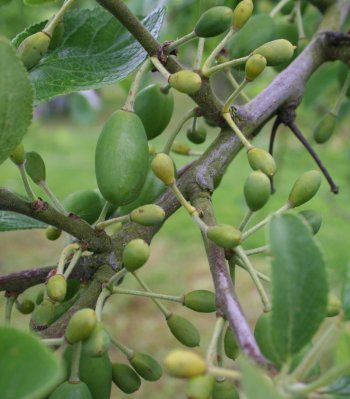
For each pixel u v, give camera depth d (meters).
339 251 1.22
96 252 0.24
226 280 0.20
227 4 0.38
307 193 0.23
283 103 0.30
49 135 2.15
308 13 0.43
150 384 0.87
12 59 0.19
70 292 0.26
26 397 0.15
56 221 0.23
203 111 0.26
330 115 0.34
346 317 0.18
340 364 0.17
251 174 0.22
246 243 1.24
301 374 0.16
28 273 0.25
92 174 2.04
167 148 0.28
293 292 0.17
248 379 0.15
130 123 0.23
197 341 0.24
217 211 1.55
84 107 0.71
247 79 0.23
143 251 0.21
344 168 1.33
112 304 1.14
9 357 0.15
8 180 1.67
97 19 0.27
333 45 0.32
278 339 0.17
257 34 0.30
